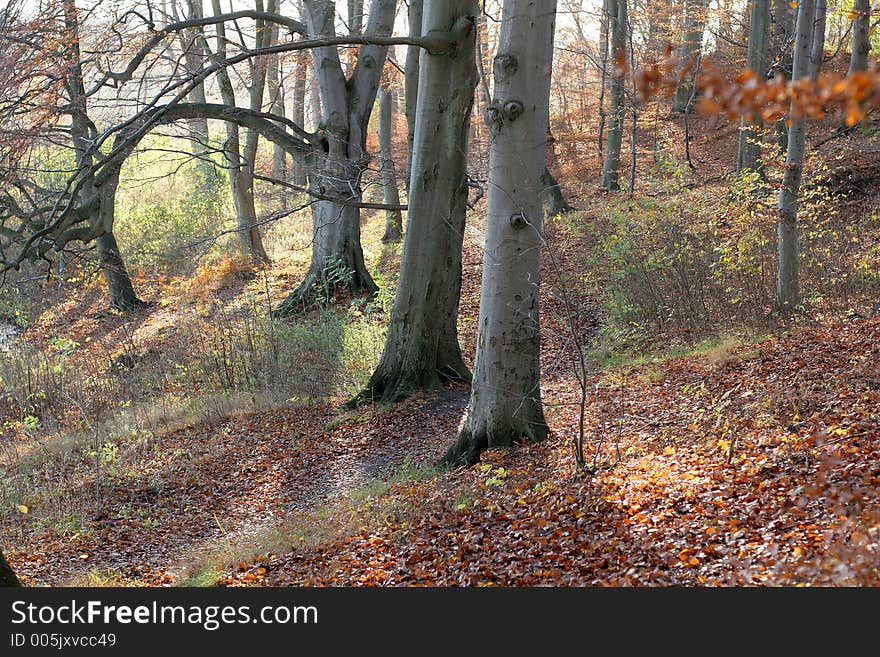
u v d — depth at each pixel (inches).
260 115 806.5
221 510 445.1
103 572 361.7
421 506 354.3
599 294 764.0
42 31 478.6
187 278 1045.2
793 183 520.7
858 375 360.8
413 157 580.1
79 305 1019.9
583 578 238.8
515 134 369.7
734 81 106.5
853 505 217.9
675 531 248.7
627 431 394.6
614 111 1064.2
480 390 410.6
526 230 381.7
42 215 600.7
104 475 508.1
